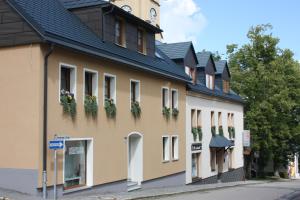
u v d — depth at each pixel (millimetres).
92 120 20062
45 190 16922
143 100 24859
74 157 19250
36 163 16812
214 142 35312
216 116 36969
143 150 24781
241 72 47344
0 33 17562
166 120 27859
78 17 22281
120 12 22938
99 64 20703
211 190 27312
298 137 50969
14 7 17344
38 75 17016
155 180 26219
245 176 47781
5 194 16438
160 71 26219
